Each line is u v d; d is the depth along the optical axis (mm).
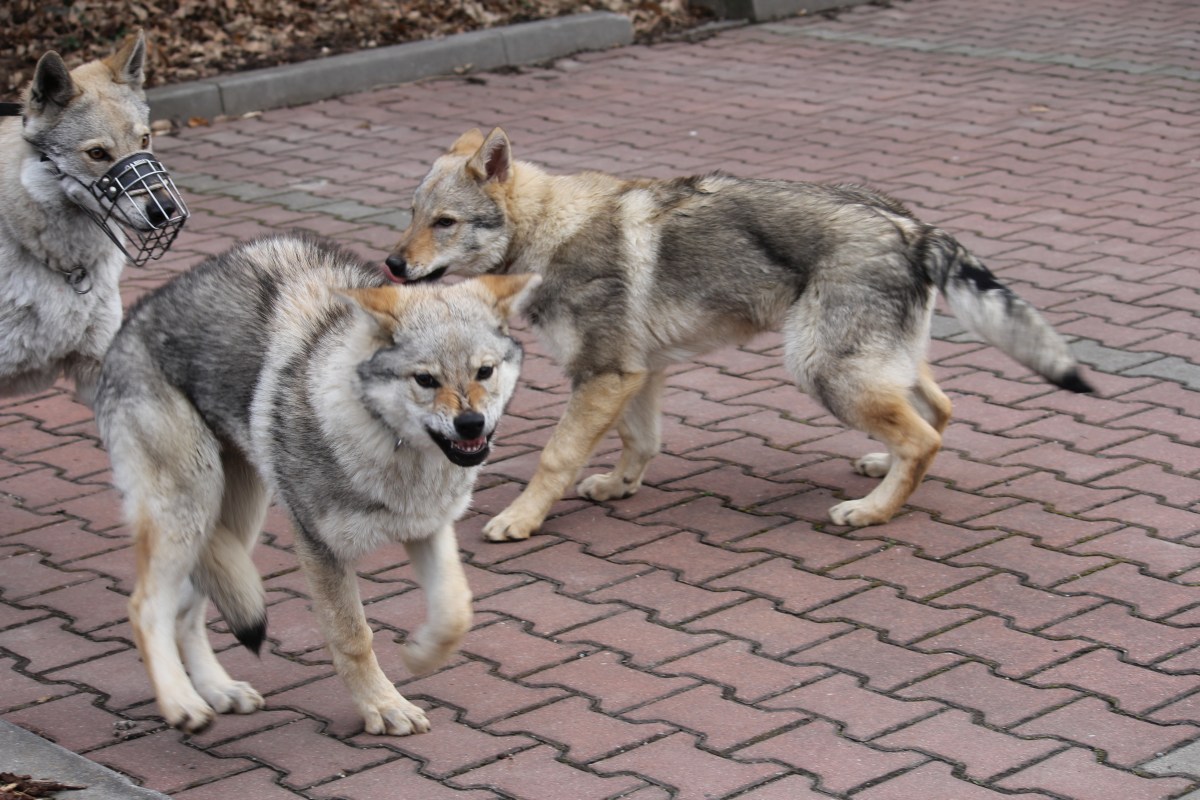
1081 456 6070
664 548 5531
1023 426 6430
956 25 14305
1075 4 14922
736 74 12852
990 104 11602
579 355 5766
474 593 5230
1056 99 11641
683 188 5922
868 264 5523
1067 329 7348
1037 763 3922
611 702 4398
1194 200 9188
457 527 5836
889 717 4215
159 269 8555
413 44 13008
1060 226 8820
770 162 10234
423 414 4023
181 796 3959
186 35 12844
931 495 5840
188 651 4547
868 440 6512
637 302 5762
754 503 5902
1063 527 5449
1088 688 4328
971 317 5641
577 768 4020
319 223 9273
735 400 7012
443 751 4160
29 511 6000
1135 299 7699
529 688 4520
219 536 4484
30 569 5492
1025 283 7973
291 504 4234
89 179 5570
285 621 5090
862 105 11719
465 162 5988
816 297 5590
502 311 4281
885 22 14539
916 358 5648
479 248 5945
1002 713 4207
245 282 4594
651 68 13141
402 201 9680
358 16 13586
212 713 4297
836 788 3842
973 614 4844
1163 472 5863
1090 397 6652
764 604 5016
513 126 11391
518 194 5957
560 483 5738
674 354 5898
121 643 4926
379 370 4051
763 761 4004
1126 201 9219
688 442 6570
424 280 5984
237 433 4426
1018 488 5828
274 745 4242
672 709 4332
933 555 5312
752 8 14602
